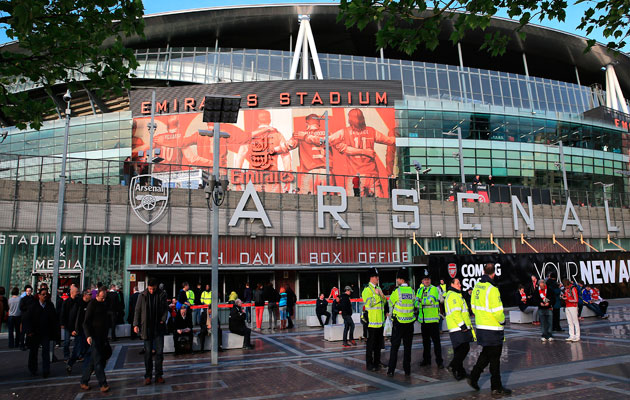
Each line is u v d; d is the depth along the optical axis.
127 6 9.09
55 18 8.77
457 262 26.31
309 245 26.44
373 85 48.59
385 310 14.27
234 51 56.25
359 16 8.28
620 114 59.75
